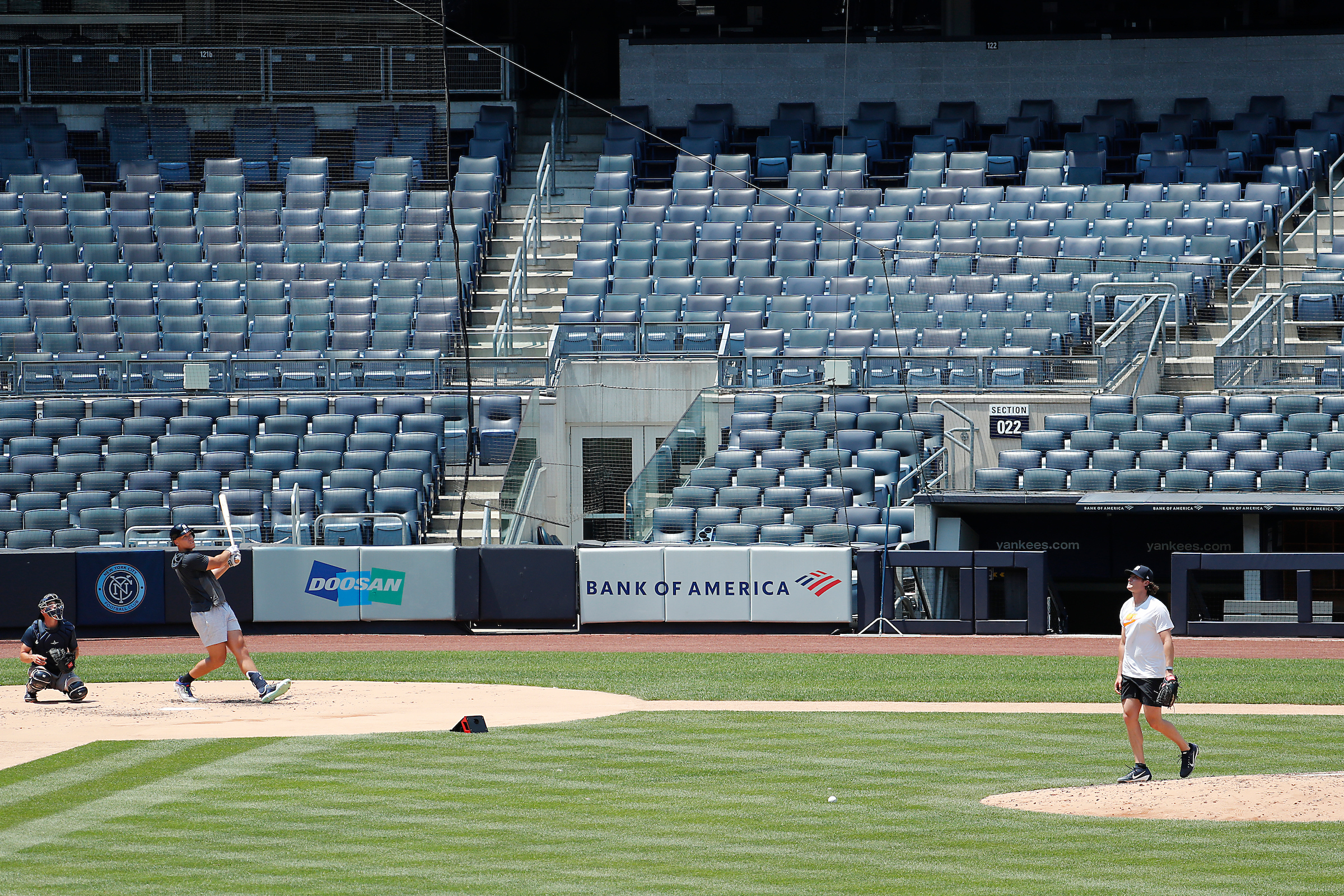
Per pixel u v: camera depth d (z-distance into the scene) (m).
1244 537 65.44
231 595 62.75
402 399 76.00
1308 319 80.50
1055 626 62.69
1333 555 58.19
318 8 103.88
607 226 95.06
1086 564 68.06
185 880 24.42
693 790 31.05
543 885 23.98
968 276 86.44
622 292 89.06
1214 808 28.95
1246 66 103.69
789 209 95.38
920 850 26.02
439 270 90.38
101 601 62.22
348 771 33.22
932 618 62.31
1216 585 64.69
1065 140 100.06
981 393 74.31
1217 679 47.44
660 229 94.38
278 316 86.00
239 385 78.12
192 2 103.69
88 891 23.81
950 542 65.94
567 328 78.81
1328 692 44.69
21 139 102.25
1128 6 108.12
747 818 28.56
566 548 63.00
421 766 33.72
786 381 76.62
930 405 74.19
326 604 63.00
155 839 27.09
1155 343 78.06
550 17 113.88
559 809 29.42
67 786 31.62
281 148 103.38
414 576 62.78
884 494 69.19
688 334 78.88
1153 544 67.25
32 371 77.88
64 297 88.50
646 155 106.00
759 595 62.09
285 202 97.69
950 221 93.00
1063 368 74.50
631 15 112.25
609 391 77.75
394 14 104.19
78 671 51.78
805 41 108.19
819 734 37.88
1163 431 70.75
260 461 72.38
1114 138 101.31
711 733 38.03
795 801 29.97
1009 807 29.30
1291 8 105.94
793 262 89.88
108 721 40.16
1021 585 61.12
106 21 104.25
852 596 62.12
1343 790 30.36
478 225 94.75
